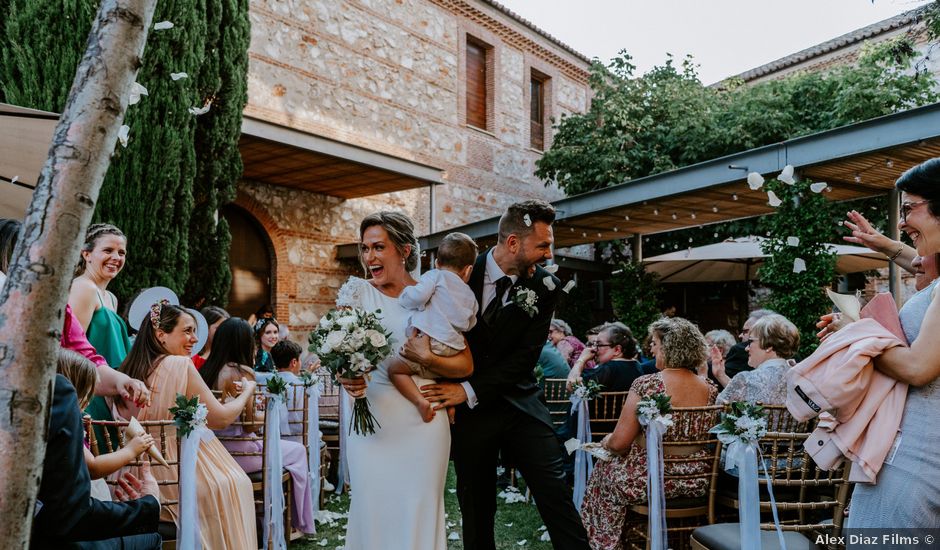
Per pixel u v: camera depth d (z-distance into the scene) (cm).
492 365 272
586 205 993
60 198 106
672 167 1342
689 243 1416
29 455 103
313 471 450
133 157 568
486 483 278
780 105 1305
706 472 331
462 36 1418
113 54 111
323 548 386
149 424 268
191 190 627
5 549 100
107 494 229
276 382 355
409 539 238
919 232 176
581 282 1551
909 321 173
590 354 504
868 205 1155
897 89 1138
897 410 168
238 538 304
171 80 597
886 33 1408
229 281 711
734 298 1513
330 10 1148
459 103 1408
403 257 264
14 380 101
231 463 321
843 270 1000
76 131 108
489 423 272
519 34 1537
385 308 255
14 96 520
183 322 321
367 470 245
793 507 281
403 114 1278
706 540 262
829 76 1305
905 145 608
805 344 687
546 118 1647
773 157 727
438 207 1359
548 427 279
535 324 276
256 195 1064
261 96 1034
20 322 102
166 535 290
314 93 1112
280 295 1090
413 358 244
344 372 230
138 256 574
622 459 340
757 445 267
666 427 306
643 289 1108
